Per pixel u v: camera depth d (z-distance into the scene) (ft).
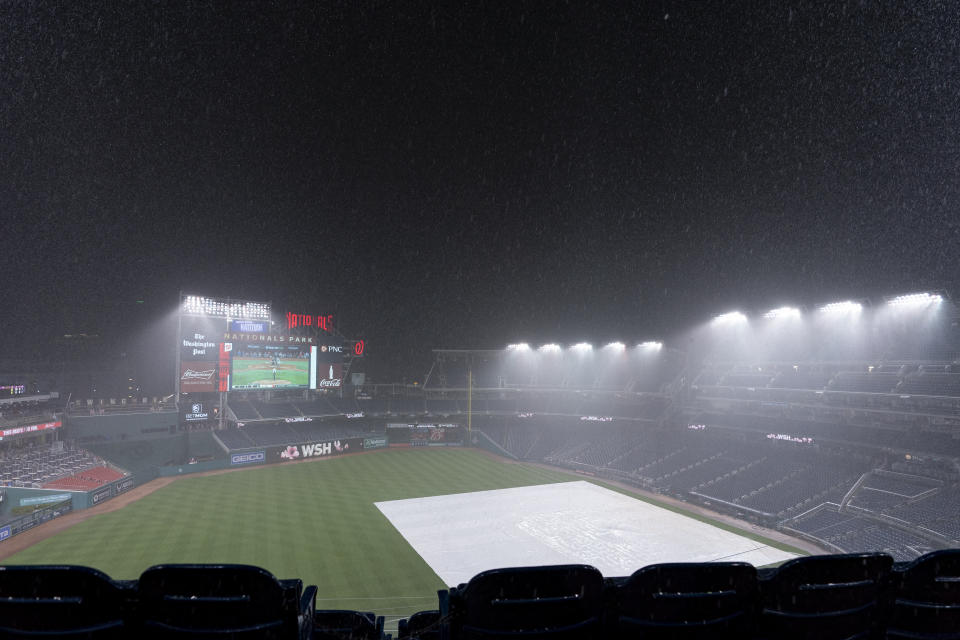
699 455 153.07
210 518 102.12
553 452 183.62
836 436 131.75
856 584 9.13
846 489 114.73
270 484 132.36
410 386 235.81
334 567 80.28
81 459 126.93
